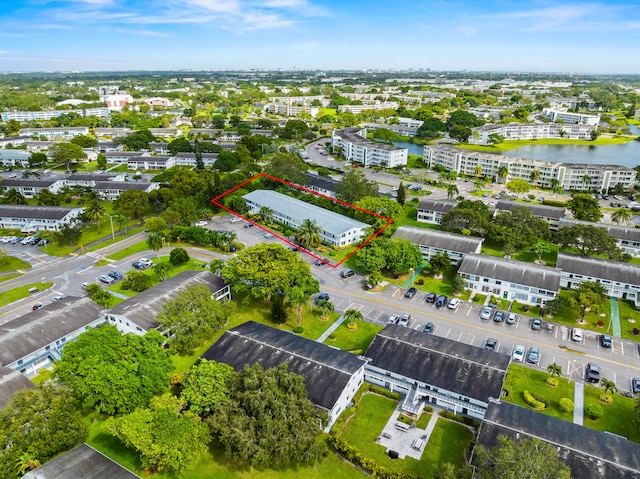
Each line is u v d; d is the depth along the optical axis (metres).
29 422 67.81
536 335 106.62
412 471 70.38
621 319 113.19
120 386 76.06
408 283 132.38
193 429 67.75
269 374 76.25
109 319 104.25
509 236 147.25
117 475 62.88
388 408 84.25
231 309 106.06
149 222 162.75
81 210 181.88
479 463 62.16
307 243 153.50
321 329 108.81
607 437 69.25
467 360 86.56
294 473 70.19
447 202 184.75
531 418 73.25
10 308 118.50
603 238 137.12
